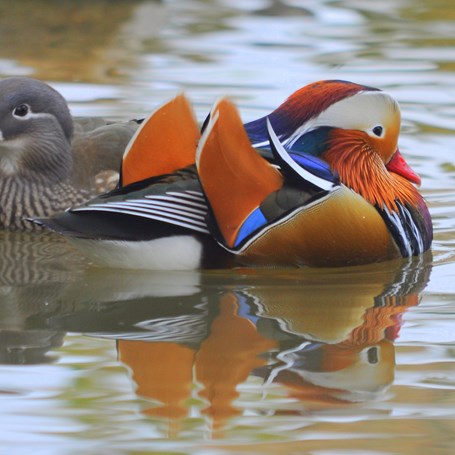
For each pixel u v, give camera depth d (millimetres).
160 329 10477
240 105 17469
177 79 18938
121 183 11656
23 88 14938
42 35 21703
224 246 11391
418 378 9352
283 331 10406
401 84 18734
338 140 12430
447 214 13992
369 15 23484
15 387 9156
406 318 10750
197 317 10758
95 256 11625
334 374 9422
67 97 17906
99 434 8367
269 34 21891
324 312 10898
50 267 12469
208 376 9367
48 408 8781
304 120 12352
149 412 8734
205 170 11055
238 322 10633
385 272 12086
